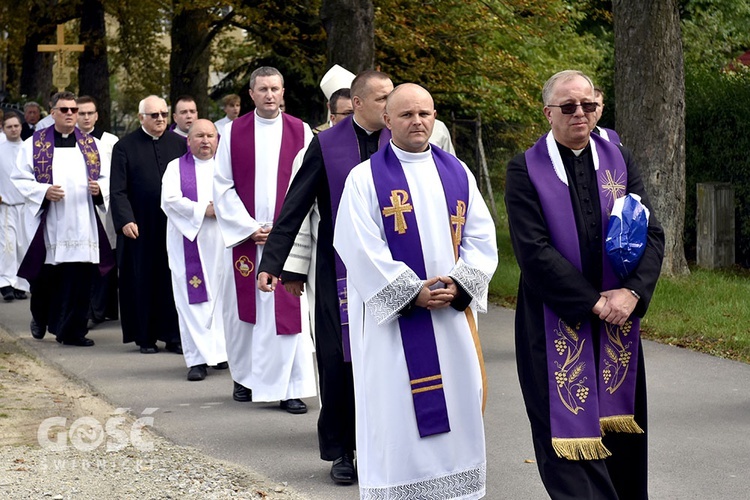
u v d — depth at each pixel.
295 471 6.73
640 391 5.35
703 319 11.13
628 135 13.85
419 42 18.86
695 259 16.30
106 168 11.45
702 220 15.36
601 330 5.24
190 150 10.22
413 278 5.39
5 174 14.65
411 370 5.43
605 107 17.52
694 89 16.05
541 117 20.83
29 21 27.05
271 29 20.83
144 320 10.88
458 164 5.78
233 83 23.08
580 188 5.31
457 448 5.49
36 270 11.25
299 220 6.51
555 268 5.14
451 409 5.47
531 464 6.83
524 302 5.42
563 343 5.21
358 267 5.49
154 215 10.92
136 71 30.00
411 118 5.57
